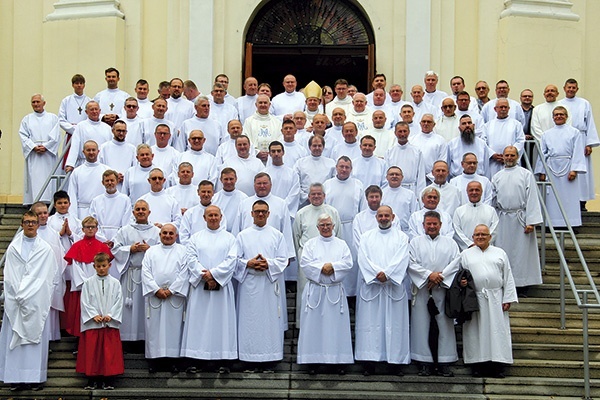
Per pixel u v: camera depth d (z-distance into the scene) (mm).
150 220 13484
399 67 19250
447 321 12484
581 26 19203
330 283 12461
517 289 14047
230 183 13531
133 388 12211
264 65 20672
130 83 19203
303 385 12273
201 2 19141
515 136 15414
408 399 11875
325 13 19531
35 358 12227
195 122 15445
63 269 13039
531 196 13977
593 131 16203
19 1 19812
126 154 14812
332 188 13797
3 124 19797
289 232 13312
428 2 19109
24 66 19719
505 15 18984
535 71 18922
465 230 13406
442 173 13945
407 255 12516
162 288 12453
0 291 13484
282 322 12688
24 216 12477
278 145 14016
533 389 12148
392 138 15289
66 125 16375
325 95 17031
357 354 12477
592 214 16109
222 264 12445
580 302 12242
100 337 12133
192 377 12312
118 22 19000
